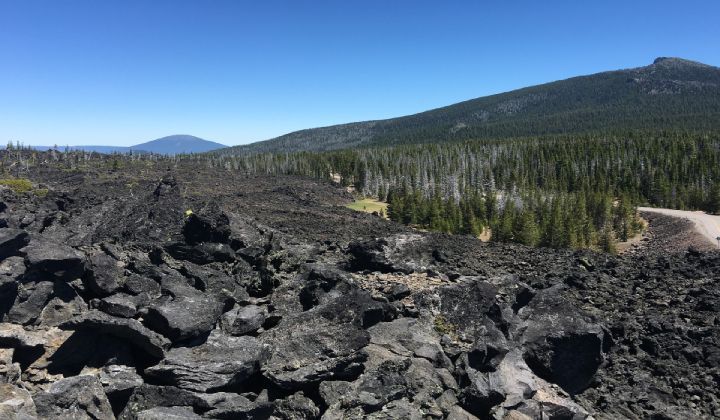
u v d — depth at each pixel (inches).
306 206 4190.5
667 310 1274.6
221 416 581.9
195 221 1066.1
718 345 1040.8
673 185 5723.4
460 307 932.0
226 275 913.5
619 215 4483.3
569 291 1411.2
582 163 7111.2
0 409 493.0
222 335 706.8
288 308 868.6
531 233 3759.8
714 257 1833.2
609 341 1010.1
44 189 2069.4
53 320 683.4
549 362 900.0
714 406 869.2
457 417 706.2
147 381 629.0
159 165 7081.7
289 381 663.1
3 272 660.1
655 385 928.9
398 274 1175.0
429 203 4547.2
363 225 3088.1
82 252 831.7
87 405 556.1
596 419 822.5
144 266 796.0
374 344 799.7
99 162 7293.3
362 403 647.1
